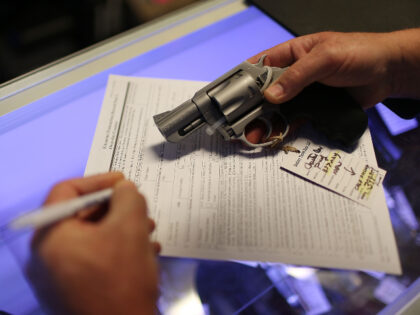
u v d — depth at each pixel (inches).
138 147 26.5
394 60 26.4
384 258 21.9
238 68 25.3
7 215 23.0
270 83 25.3
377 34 27.3
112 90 29.7
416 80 27.9
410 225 23.2
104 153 26.0
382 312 19.7
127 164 25.6
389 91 28.6
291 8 34.3
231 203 23.9
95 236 15.9
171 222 23.0
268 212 23.5
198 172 25.4
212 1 36.8
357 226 23.0
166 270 21.2
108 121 27.9
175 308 19.8
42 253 15.3
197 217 23.2
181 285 20.7
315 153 26.5
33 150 26.1
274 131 27.0
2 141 26.4
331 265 21.5
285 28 34.0
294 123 27.3
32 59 56.3
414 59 26.4
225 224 23.0
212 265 21.5
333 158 26.2
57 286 14.9
